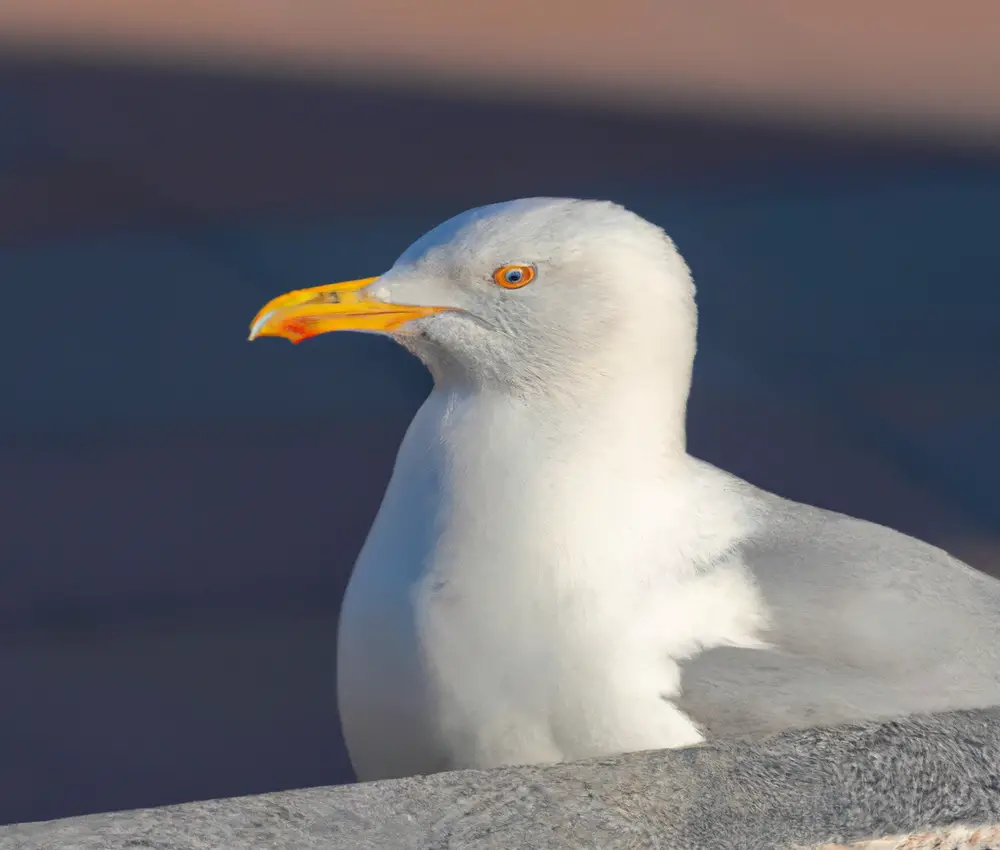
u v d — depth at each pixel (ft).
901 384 51.37
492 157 76.33
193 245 62.95
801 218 69.15
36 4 99.76
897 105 87.97
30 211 65.98
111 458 44.98
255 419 48.24
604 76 91.86
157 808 12.84
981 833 13.76
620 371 18.11
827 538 18.52
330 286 19.20
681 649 17.17
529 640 17.12
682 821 13.24
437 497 17.94
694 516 18.22
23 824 12.52
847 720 16.60
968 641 17.72
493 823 12.93
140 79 86.33
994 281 62.08
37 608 36.58
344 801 13.11
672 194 72.18
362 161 74.49
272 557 39.55
